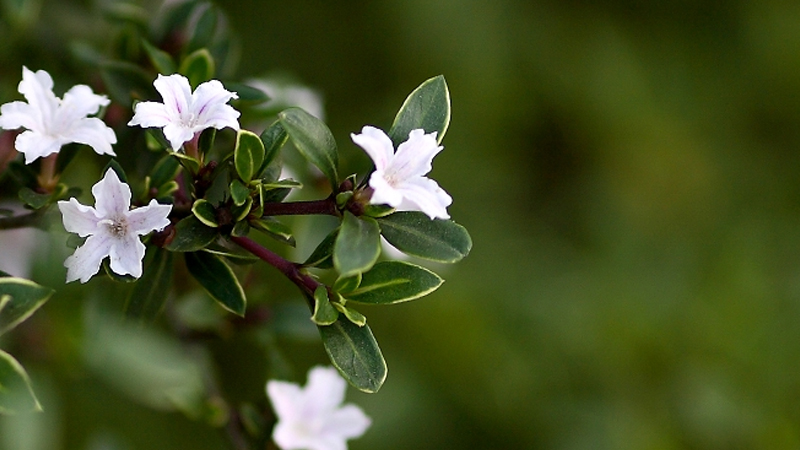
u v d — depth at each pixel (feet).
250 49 1.92
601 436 1.61
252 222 1.10
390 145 1.07
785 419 1.57
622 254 1.95
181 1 1.26
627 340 1.71
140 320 1.12
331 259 1.10
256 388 1.23
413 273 1.11
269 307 1.23
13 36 1.29
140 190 1.13
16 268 1.21
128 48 1.25
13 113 1.09
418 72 1.98
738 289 1.74
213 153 1.21
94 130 1.10
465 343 1.71
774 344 1.64
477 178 1.99
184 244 1.09
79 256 1.07
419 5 1.97
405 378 1.69
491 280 1.84
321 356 1.56
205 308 1.22
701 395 1.60
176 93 1.09
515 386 1.69
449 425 1.68
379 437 1.63
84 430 1.32
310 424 1.19
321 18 1.99
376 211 1.09
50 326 1.13
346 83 1.98
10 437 1.08
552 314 1.77
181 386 1.18
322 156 1.09
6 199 1.16
